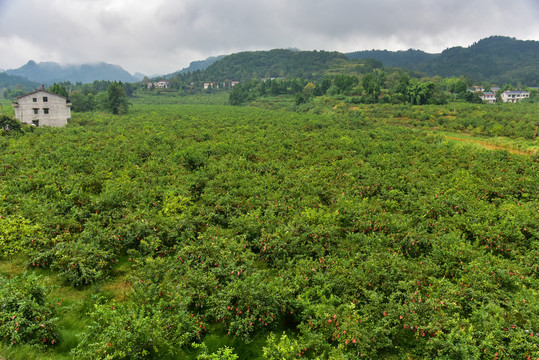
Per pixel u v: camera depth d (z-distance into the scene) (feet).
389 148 103.45
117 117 200.13
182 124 154.51
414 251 43.34
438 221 49.96
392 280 35.60
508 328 27.71
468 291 33.32
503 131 161.79
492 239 44.60
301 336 30.01
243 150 92.84
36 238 40.06
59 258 37.40
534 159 90.84
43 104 157.58
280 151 95.71
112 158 80.84
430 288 33.91
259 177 69.41
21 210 46.50
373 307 31.09
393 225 46.68
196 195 62.18
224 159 82.79
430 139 138.51
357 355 27.45
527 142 138.72
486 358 26.23
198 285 33.32
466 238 47.96
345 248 43.50
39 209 45.93
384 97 291.79
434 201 55.47
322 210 52.34
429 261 39.06
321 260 39.06
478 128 170.50
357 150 102.53
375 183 65.57
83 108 239.09
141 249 42.19
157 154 87.56
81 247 38.22
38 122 157.79
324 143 111.24
